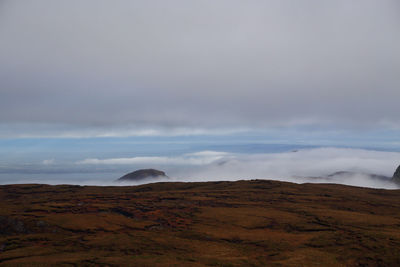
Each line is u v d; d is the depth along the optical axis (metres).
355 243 78.94
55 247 77.00
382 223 101.62
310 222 105.44
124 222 104.31
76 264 63.16
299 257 71.19
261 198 155.00
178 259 67.88
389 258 67.62
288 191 174.75
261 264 66.25
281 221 107.50
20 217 101.12
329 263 67.19
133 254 71.69
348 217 110.31
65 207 126.31
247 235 91.44
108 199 147.75
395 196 172.75
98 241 81.69
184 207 130.00
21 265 62.03
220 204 139.38
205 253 74.31
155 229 97.69
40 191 192.38
